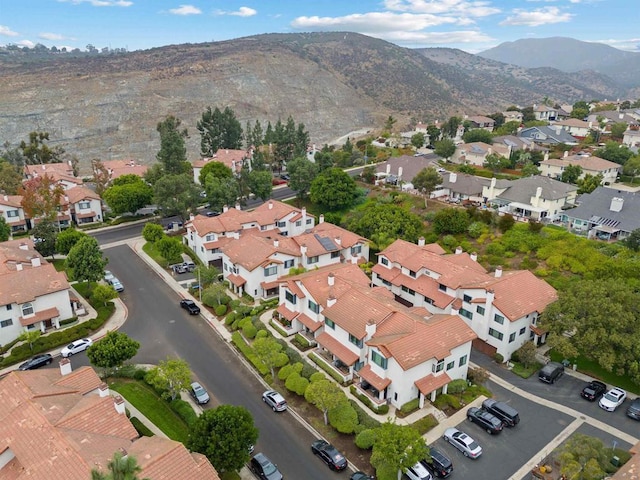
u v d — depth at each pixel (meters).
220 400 46.22
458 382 46.38
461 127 154.62
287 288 57.72
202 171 108.94
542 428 42.28
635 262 62.75
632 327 45.81
